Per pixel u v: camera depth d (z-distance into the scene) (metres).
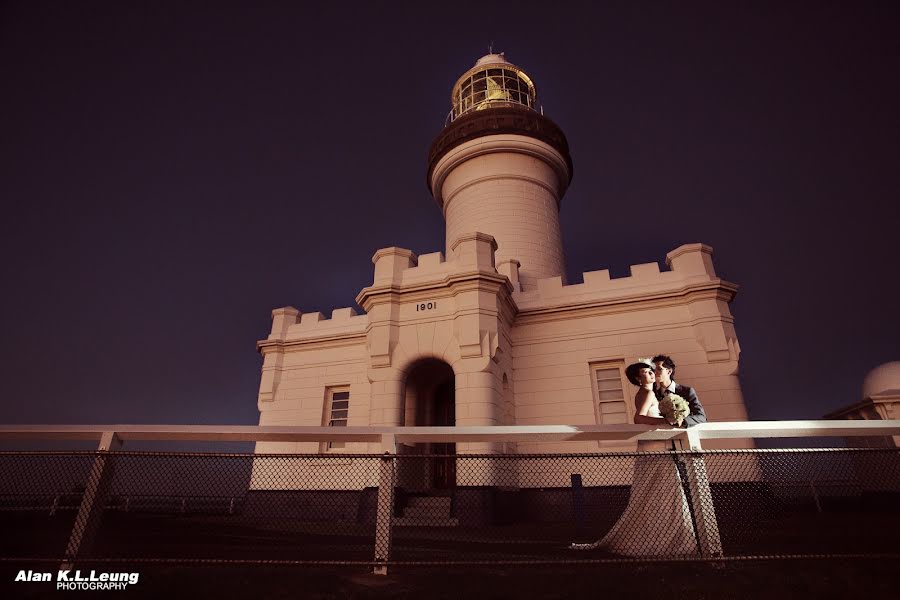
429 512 10.80
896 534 4.30
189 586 3.54
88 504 3.92
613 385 13.47
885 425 4.23
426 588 3.58
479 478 10.90
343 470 12.84
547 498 11.03
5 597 3.33
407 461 12.72
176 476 4.11
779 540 4.33
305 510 11.91
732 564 4.03
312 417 15.30
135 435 4.27
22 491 3.94
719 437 4.43
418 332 12.71
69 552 3.75
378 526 4.05
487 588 3.56
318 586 3.59
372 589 3.56
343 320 16.19
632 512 4.70
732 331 12.76
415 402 14.33
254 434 4.27
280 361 16.25
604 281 14.59
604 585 3.58
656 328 13.41
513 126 20.64
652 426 4.37
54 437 4.20
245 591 3.47
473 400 11.59
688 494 4.31
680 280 13.80
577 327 14.11
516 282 15.80
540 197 20.42
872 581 3.55
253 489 12.66
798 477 4.38
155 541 4.84
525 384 13.93
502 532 6.94
